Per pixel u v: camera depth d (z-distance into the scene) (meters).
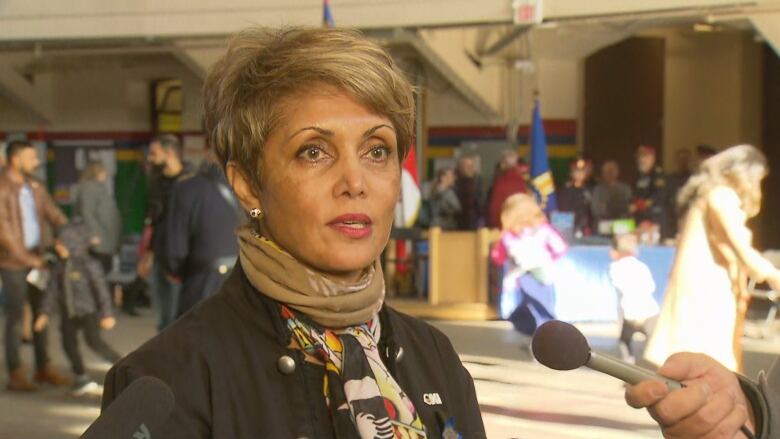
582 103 18.52
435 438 1.98
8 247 8.91
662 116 19.12
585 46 17.78
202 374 1.82
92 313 8.67
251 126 1.88
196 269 7.21
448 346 2.14
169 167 8.09
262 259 1.90
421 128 17.94
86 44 14.62
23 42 14.48
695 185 7.26
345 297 1.88
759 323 12.86
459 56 16.98
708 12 12.09
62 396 8.73
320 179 1.86
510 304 13.05
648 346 7.39
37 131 20.42
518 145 18.08
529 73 17.88
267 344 1.87
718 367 1.81
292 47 1.88
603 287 13.07
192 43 15.24
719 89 19.19
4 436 7.27
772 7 12.07
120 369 1.82
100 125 20.27
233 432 1.80
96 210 14.27
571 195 15.59
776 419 1.86
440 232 13.77
